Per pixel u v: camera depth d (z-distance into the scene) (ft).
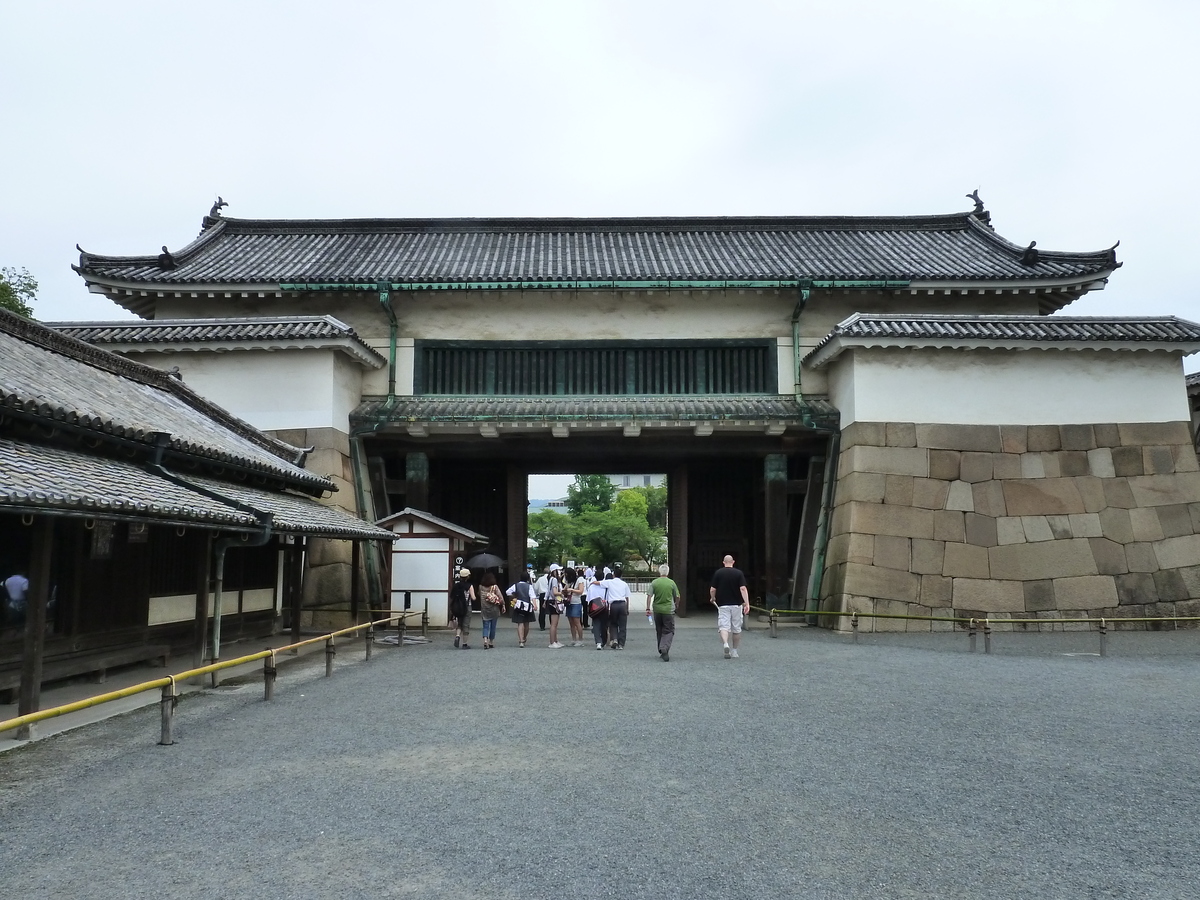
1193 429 73.10
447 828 16.08
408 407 66.03
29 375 29.99
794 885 13.43
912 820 16.66
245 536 33.94
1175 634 53.26
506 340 69.67
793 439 66.59
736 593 43.19
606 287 66.44
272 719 26.61
